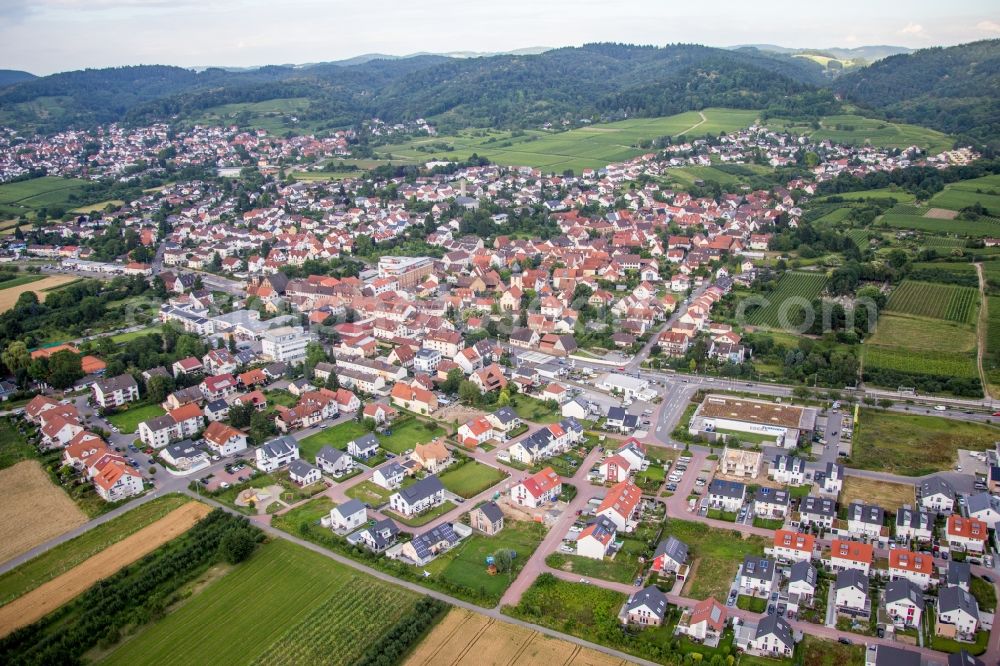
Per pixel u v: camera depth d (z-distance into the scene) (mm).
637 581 174250
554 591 171125
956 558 181750
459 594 169250
